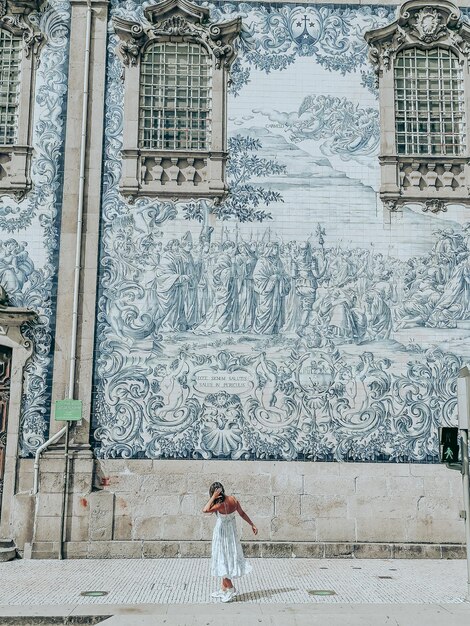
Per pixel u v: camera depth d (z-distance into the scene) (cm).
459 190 1258
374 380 1195
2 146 1247
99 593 908
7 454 1159
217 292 1212
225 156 1252
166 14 1297
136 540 1142
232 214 1236
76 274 1205
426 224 1245
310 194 1248
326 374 1194
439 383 1198
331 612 823
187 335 1199
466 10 1318
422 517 1161
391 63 1292
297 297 1214
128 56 1279
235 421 1177
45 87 1267
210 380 1188
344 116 1277
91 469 1152
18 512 1142
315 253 1229
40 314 1198
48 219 1226
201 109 1283
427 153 1280
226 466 1164
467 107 1284
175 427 1173
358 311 1214
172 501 1154
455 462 909
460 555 1145
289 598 888
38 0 1290
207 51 1300
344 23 1306
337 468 1169
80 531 1138
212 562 877
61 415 1159
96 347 1191
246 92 1278
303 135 1268
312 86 1284
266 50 1294
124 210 1232
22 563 1092
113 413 1174
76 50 1281
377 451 1176
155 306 1205
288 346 1200
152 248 1223
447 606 851
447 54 1315
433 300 1223
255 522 1152
